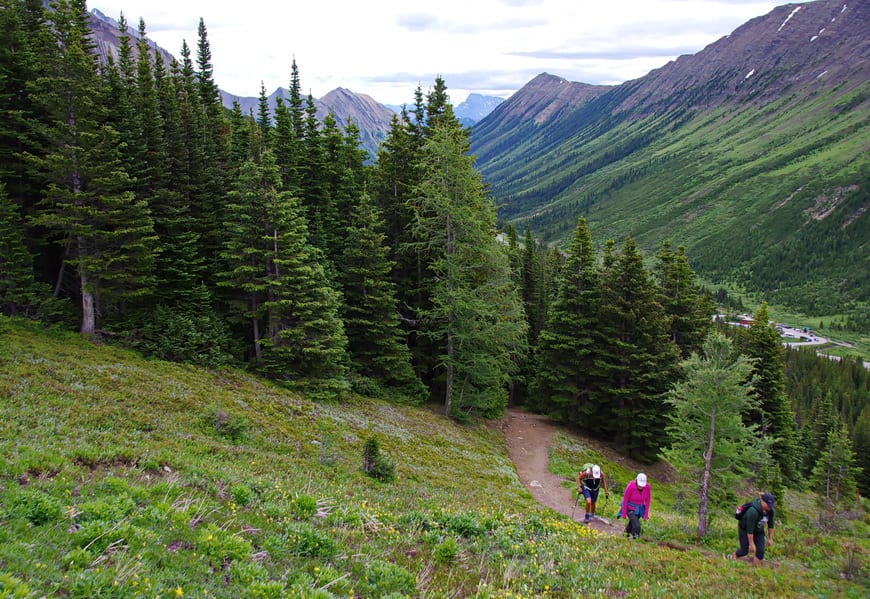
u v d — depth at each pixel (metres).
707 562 11.66
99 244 25.73
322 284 29.69
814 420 71.31
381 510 11.86
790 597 9.54
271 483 11.88
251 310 30.17
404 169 38.12
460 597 7.71
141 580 5.64
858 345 193.25
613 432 40.00
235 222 30.05
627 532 14.45
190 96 47.59
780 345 41.66
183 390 21.27
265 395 24.72
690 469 18.58
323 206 38.53
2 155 24.91
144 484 9.52
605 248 40.25
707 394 17.75
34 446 10.34
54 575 5.25
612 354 37.50
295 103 48.69
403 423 28.36
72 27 26.08
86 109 23.92
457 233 31.62
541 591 8.52
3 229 23.11
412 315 38.44
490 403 34.56
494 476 23.78
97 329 25.61
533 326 53.75
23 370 17.66
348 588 7.03
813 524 25.19
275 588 6.22
